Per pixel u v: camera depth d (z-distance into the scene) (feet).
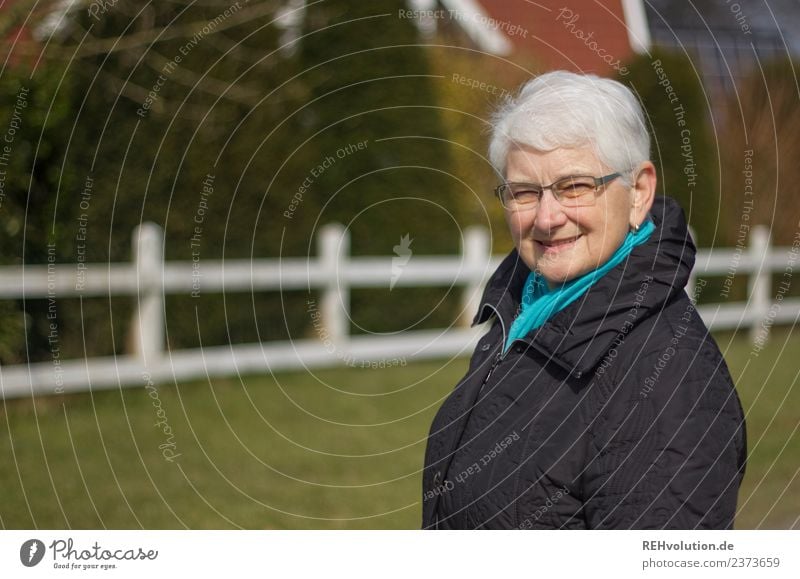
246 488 27.81
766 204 61.36
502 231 51.49
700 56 62.85
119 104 37.93
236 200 42.80
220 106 40.91
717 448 8.21
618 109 9.27
